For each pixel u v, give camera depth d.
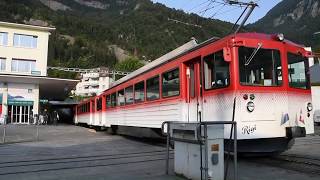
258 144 10.21
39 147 15.94
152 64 16.02
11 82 40.28
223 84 10.12
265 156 11.30
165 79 13.99
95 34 140.50
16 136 22.00
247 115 9.70
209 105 10.76
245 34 10.20
